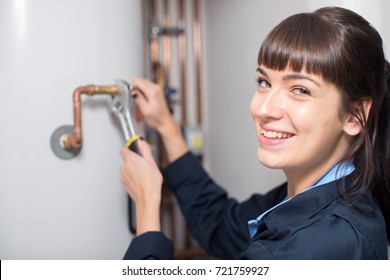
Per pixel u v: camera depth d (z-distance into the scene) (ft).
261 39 3.43
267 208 3.01
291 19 2.07
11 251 2.62
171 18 4.34
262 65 2.11
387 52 2.63
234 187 4.02
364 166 2.15
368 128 2.15
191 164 3.39
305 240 1.93
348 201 2.09
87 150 2.79
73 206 2.75
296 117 1.99
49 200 2.68
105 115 2.85
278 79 2.04
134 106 3.17
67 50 2.67
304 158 2.06
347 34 1.94
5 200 2.61
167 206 4.36
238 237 3.19
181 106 4.39
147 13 4.16
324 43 1.92
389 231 2.39
